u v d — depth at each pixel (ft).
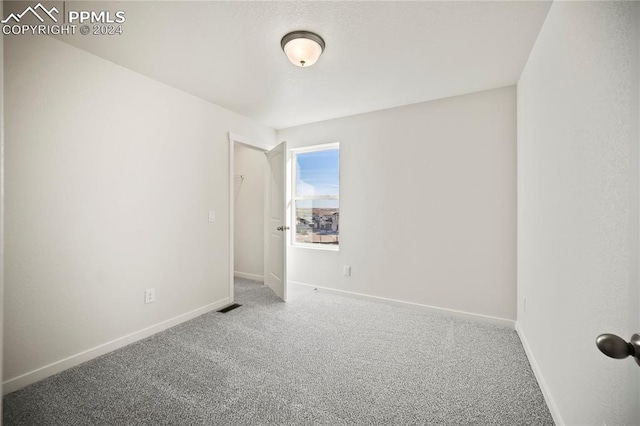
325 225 13.00
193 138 9.66
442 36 6.36
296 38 6.23
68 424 4.91
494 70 7.90
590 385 3.74
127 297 7.79
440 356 7.12
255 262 14.65
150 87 8.35
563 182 4.74
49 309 6.30
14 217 5.80
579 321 4.09
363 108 10.91
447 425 4.87
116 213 7.53
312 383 6.03
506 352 7.30
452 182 9.75
